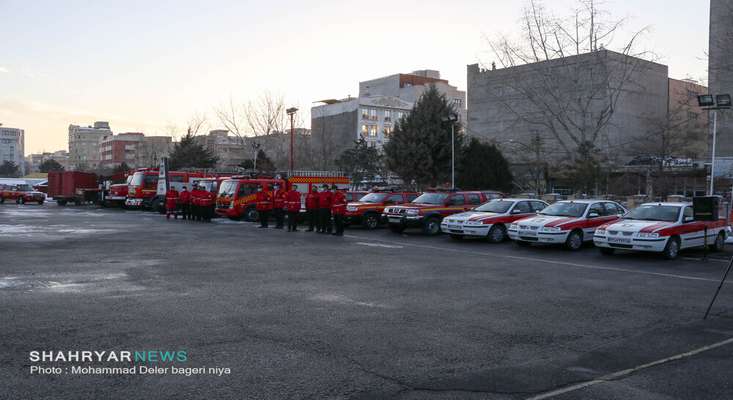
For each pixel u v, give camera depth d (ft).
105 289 30.86
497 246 59.36
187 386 16.51
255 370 18.03
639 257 51.16
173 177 113.80
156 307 26.63
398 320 25.16
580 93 130.00
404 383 17.17
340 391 16.39
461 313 26.86
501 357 20.06
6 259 42.04
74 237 59.16
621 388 17.11
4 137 577.84
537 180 129.08
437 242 62.49
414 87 328.90
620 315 27.17
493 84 156.76
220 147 315.78
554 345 21.76
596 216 58.44
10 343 20.45
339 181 95.35
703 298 31.86
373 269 40.45
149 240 57.31
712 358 20.42
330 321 24.68
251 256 46.24
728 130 160.15
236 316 25.22
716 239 55.31
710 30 147.23
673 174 134.10
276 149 196.65
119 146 443.73
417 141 138.92
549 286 34.86
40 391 15.89
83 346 20.22
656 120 159.94
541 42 116.57
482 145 136.26
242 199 88.12
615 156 157.99
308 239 62.44
